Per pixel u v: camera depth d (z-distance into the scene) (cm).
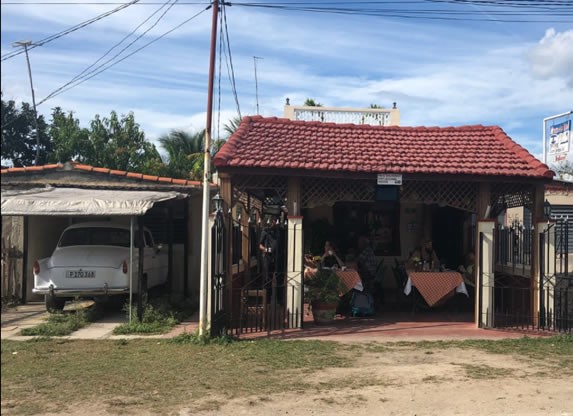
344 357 776
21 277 1299
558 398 593
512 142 1128
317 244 1420
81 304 1240
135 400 582
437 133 1192
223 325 925
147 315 1024
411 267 1187
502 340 898
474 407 565
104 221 1300
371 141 1129
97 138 2744
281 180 1000
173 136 3053
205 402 576
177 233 1400
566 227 1025
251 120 1165
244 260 1258
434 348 838
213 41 909
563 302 1049
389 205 1485
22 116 2703
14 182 1252
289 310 995
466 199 1038
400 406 567
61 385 635
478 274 1016
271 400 584
